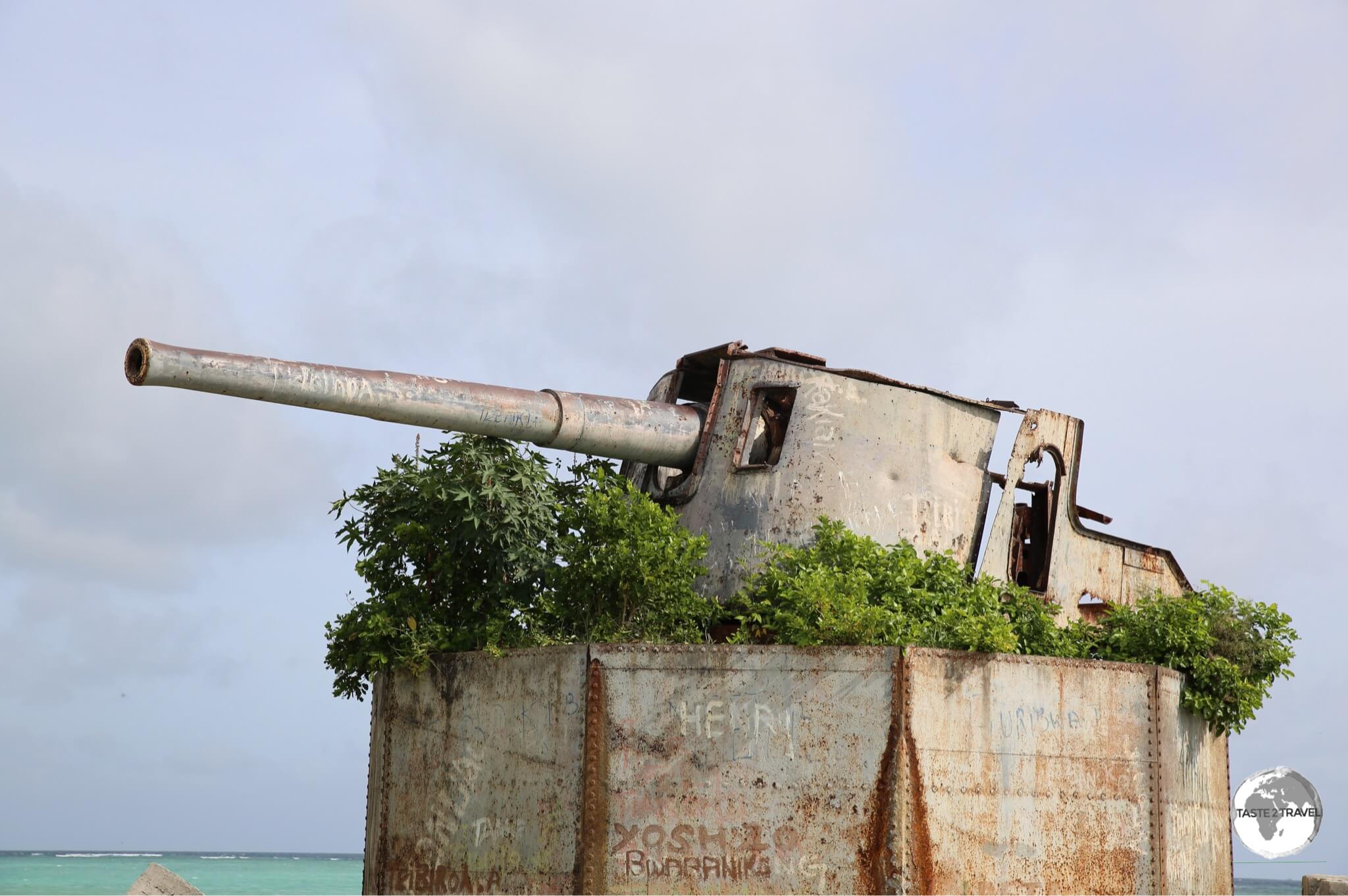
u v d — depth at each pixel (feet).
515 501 53.83
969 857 47.73
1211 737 57.21
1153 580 64.64
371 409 52.11
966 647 49.93
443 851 51.44
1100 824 50.70
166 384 47.70
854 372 58.85
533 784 49.37
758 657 48.37
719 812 47.39
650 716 48.32
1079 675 51.49
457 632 53.62
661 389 64.75
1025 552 63.16
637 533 52.75
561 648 49.70
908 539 57.62
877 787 46.91
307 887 231.09
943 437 59.67
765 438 61.67
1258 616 58.75
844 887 46.37
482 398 54.90
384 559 55.26
